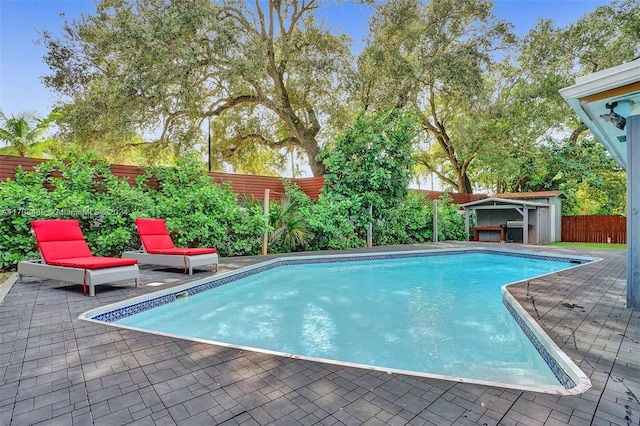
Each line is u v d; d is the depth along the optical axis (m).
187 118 13.30
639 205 3.77
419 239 13.89
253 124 17.39
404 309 4.91
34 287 4.97
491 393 1.98
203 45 11.59
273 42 14.85
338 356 3.20
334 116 15.39
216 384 2.07
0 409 1.79
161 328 4.02
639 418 1.71
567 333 2.97
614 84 3.16
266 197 9.55
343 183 11.72
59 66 11.88
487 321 4.32
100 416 1.73
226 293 5.89
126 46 10.19
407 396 1.94
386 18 14.24
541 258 9.52
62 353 2.54
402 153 12.09
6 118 17.98
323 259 8.81
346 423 1.68
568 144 18.12
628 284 3.83
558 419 1.71
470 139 17.50
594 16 16.41
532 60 17.64
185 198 8.46
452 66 13.82
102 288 4.88
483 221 16.23
